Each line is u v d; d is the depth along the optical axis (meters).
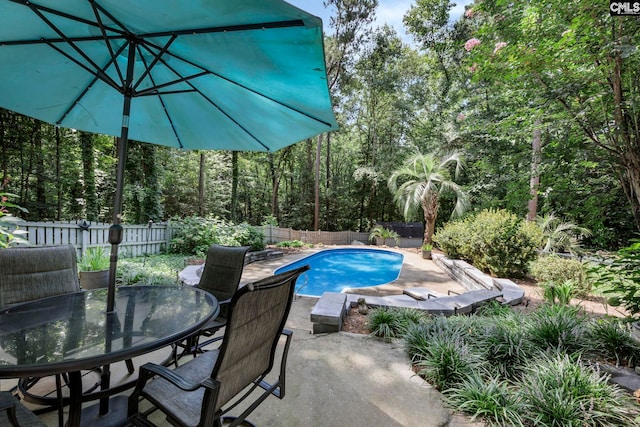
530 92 4.89
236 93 2.40
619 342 2.65
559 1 3.78
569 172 6.80
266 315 1.45
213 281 2.81
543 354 2.52
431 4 13.61
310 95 2.02
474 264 7.23
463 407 2.02
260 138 3.07
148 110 2.88
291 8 1.30
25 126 8.87
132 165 10.08
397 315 3.48
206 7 1.43
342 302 3.73
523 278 6.52
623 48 3.43
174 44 1.94
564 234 8.06
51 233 5.40
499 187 10.88
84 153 8.36
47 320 1.72
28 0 1.57
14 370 1.17
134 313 1.86
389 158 16.34
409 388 2.30
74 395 1.56
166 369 1.33
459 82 13.27
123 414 1.87
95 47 2.13
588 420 1.85
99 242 6.34
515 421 1.88
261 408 2.01
